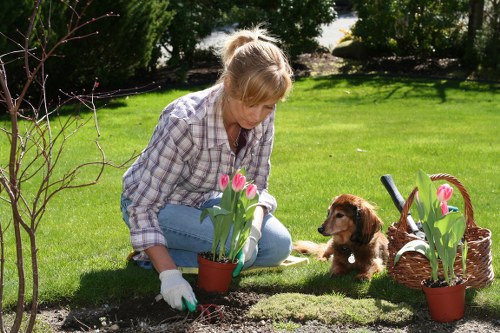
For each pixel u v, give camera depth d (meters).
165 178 3.80
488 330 3.56
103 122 10.94
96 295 3.88
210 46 17.95
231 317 3.67
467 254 3.82
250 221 3.74
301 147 8.98
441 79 16.03
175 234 4.11
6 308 3.78
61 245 4.89
